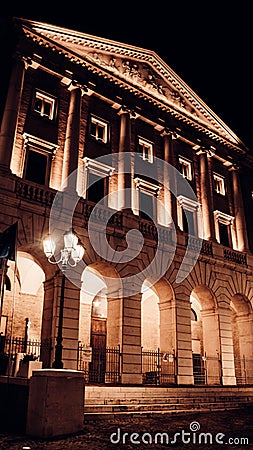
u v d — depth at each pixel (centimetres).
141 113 2408
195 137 2677
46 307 1666
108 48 2398
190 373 1983
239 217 2714
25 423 991
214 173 2755
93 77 2256
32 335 2023
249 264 2548
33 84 2025
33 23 2073
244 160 2992
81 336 2167
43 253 1680
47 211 1712
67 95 2166
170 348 2023
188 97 2741
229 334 2259
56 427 938
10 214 1617
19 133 1869
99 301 2336
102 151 2173
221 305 2291
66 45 2216
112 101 2302
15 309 2011
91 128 2216
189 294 2147
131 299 1892
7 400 1084
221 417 1342
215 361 2184
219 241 2561
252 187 2973
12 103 1839
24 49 1997
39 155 1925
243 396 1803
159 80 2636
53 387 958
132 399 1464
